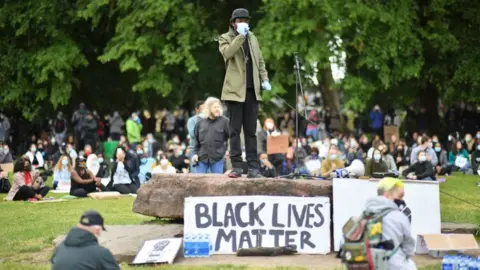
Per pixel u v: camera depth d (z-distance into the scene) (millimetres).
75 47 48656
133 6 46531
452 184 31469
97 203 26219
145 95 49406
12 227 20953
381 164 30422
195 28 45875
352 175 18531
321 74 51344
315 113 45719
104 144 44188
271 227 16641
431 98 51094
